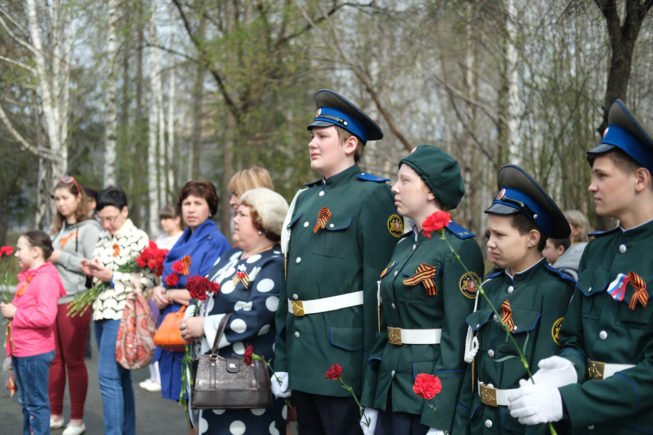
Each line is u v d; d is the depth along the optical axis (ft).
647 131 8.27
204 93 58.90
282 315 12.74
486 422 9.44
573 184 28.04
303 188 13.42
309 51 49.39
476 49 41.70
